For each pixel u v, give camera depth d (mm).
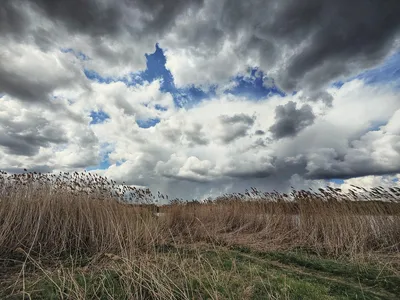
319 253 7375
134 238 6797
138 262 4707
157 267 4141
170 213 10594
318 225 8867
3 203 6688
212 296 3531
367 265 5902
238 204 12336
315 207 9484
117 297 3650
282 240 8797
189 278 4102
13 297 3695
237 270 4910
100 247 6652
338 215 8695
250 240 8555
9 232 6199
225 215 11570
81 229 7027
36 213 6645
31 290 3846
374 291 4434
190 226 10195
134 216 8625
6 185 7281
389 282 4766
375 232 8070
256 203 12016
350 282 4898
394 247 7586
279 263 6074
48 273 4570
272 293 3920
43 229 6742
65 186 8141
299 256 6602
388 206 8773
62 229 6887
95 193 8602
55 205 7297
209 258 5898
